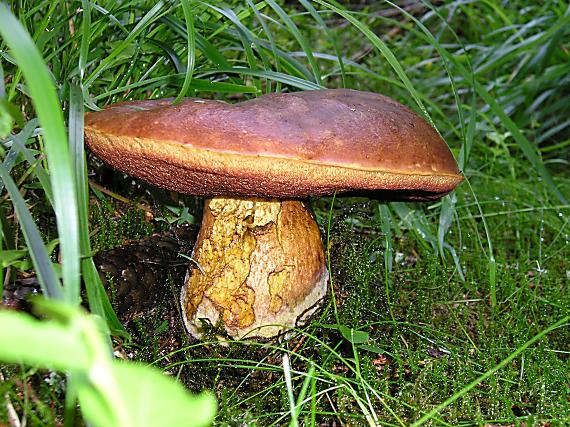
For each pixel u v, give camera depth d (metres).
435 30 0.78
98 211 0.33
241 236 0.26
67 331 0.09
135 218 0.34
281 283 0.26
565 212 0.45
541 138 0.58
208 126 0.21
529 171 0.53
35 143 0.30
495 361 0.28
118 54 0.31
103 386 0.09
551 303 0.32
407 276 0.35
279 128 0.21
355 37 0.71
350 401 0.24
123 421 0.09
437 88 0.70
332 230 0.33
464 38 0.78
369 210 0.38
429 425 0.23
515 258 0.41
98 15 0.32
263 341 0.26
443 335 0.30
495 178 0.51
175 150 0.21
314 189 0.23
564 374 0.26
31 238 0.19
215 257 0.26
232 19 0.31
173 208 0.33
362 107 0.23
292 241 0.26
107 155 0.23
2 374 0.22
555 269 0.38
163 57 0.34
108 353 0.20
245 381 0.25
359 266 0.32
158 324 0.28
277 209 0.26
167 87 0.35
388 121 0.23
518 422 0.23
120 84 0.32
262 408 0.24
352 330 0.26
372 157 0.22
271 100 0.23
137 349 0.26
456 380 0.26
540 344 0.28
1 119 0.18
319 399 0.24
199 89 0.32
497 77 0.63
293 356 0.27
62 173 0.17
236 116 0.21
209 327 0.26
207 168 0.21
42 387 0.21
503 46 0.60
